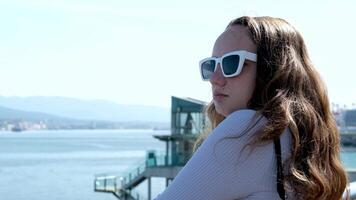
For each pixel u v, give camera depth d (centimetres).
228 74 260
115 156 17450
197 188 236
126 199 4528
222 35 269
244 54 258
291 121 243
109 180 4794
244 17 269
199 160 239
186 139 3756
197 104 3700
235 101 264
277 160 239
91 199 7106
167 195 238
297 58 262
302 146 244
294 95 254
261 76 260
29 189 8375
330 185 246
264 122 243
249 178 237
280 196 238
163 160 3938
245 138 239
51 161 14862
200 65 272
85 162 14400
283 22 269
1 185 8950
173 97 3856
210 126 296
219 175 236
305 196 240
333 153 255
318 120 253
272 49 261
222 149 238
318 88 261
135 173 4400
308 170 242
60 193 7856
